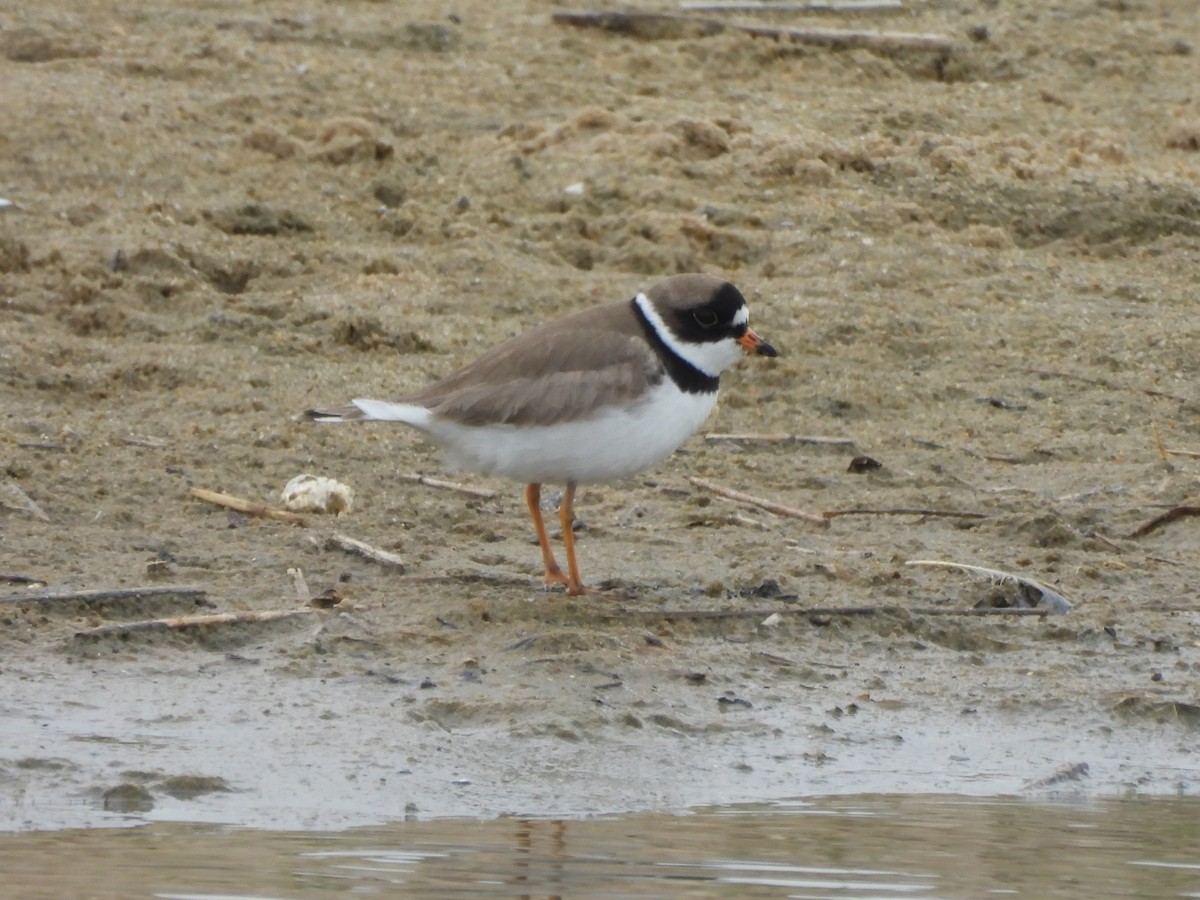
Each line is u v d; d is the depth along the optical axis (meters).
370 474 13.95
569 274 17.83
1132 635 11.63
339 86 21.23
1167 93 22.94
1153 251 19.17
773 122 20.95
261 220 18.28
